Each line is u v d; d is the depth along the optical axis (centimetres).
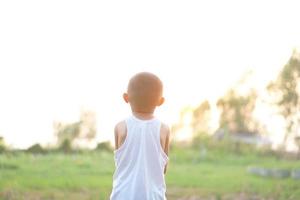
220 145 2205
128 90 408
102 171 1348
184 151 2041
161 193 394
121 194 387
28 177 1155
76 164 1485
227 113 2356
